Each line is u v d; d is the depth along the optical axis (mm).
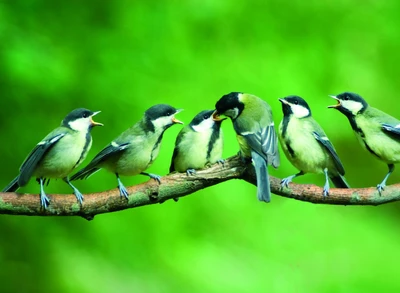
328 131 13820
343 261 13219
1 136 12711
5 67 12750
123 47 13727
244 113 8125
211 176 7383
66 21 13727
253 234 12953
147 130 8227
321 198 7594
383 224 14297
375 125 8484
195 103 13484
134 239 12773
